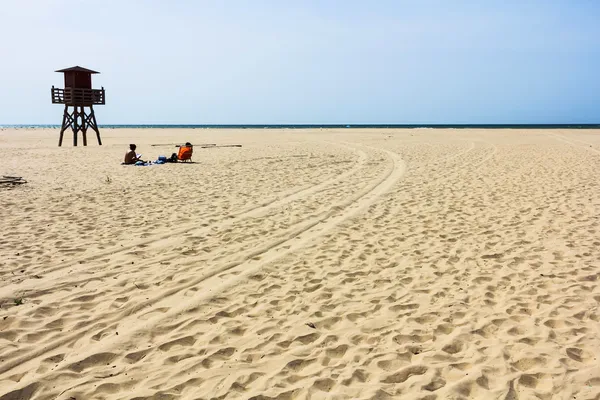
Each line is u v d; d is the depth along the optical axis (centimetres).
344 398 356
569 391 361
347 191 1210
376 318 492
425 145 2883
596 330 459
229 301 534
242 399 354
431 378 381
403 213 955
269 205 1034
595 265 641
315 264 655
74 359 406
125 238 770
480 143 2991
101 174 1530
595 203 1022
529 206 1007
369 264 657
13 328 461
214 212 961
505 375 383
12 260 653
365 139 3616
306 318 492
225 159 2027
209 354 419
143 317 491
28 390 362
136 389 367
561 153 2189
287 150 2544
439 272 625
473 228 838
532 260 668
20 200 1070
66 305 516
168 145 2995
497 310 509
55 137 4184
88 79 3017
